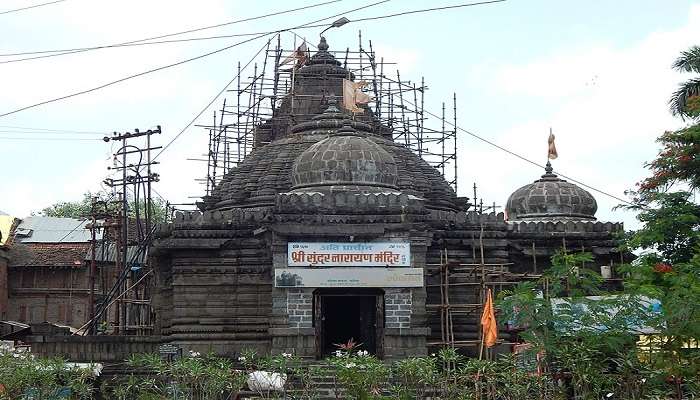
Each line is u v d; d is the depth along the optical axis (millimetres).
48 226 71188
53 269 65375
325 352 39812
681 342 19734
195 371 21859
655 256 30375
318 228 34438
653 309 21453
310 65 52188
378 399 21094
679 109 35969
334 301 44688
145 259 54062
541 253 39156
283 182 43969
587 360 19500
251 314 37156
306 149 42000
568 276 21234
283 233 34375
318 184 38562
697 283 21141
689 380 19641
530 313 20172
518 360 21859
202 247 37188
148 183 50625
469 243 38125
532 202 43750
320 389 27125
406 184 43688
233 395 22516
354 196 35188
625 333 19938
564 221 40812
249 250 37469
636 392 19453
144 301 46625
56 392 23328
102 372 33094
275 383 23266
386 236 34719
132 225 68688
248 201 44031
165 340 37156
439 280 36969
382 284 34438
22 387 22766
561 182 44719
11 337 49656
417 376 21797
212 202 46719
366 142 39469
